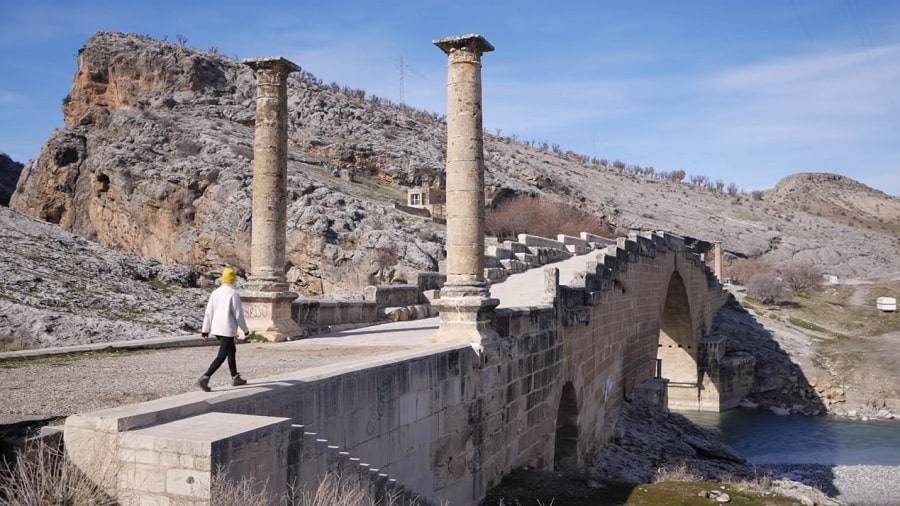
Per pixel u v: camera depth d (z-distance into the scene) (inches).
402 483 512.7
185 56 4084.6
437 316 1186.6
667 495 665.0
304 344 747.4
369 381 476.7
